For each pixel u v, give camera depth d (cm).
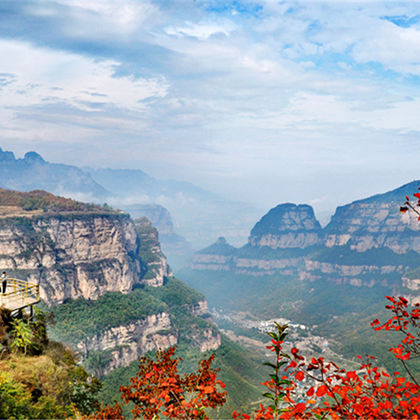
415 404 1227
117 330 15425
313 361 1266
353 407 1219
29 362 2892
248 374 17412
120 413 2753
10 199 17812
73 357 3794
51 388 2748
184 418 1566
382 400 1341
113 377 13962
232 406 12100
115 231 18550
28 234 15550
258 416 1266
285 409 1226
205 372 1955
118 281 18075
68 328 14362
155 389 1906
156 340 16938
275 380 1245
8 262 14712
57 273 15688
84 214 17625
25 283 3762
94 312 15812
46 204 18325
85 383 3359
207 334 18788
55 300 15350
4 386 2372
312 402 1225
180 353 17262
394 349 1461
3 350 2948
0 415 2277
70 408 2758
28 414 2366
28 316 3531
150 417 1952
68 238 16812
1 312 3197
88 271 16975
